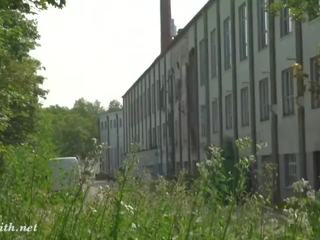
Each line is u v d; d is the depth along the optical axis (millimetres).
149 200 8125
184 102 57906
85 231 6867
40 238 7078
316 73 30750
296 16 19906
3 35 18375
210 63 49688
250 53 39938
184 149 58906
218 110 47562
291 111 33906
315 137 30812
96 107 163625
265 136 37656
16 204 7988
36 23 25516
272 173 6410
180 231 6664
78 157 7555
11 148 15438
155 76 74125
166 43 74312
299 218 5992
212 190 6453
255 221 6375
